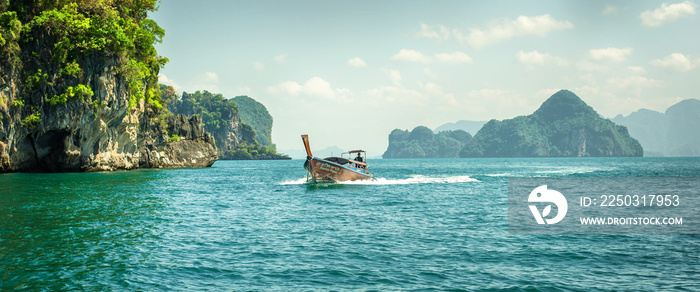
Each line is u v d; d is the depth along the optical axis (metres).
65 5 50.84
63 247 13.79
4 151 47.94
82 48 51.50
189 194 30.41
